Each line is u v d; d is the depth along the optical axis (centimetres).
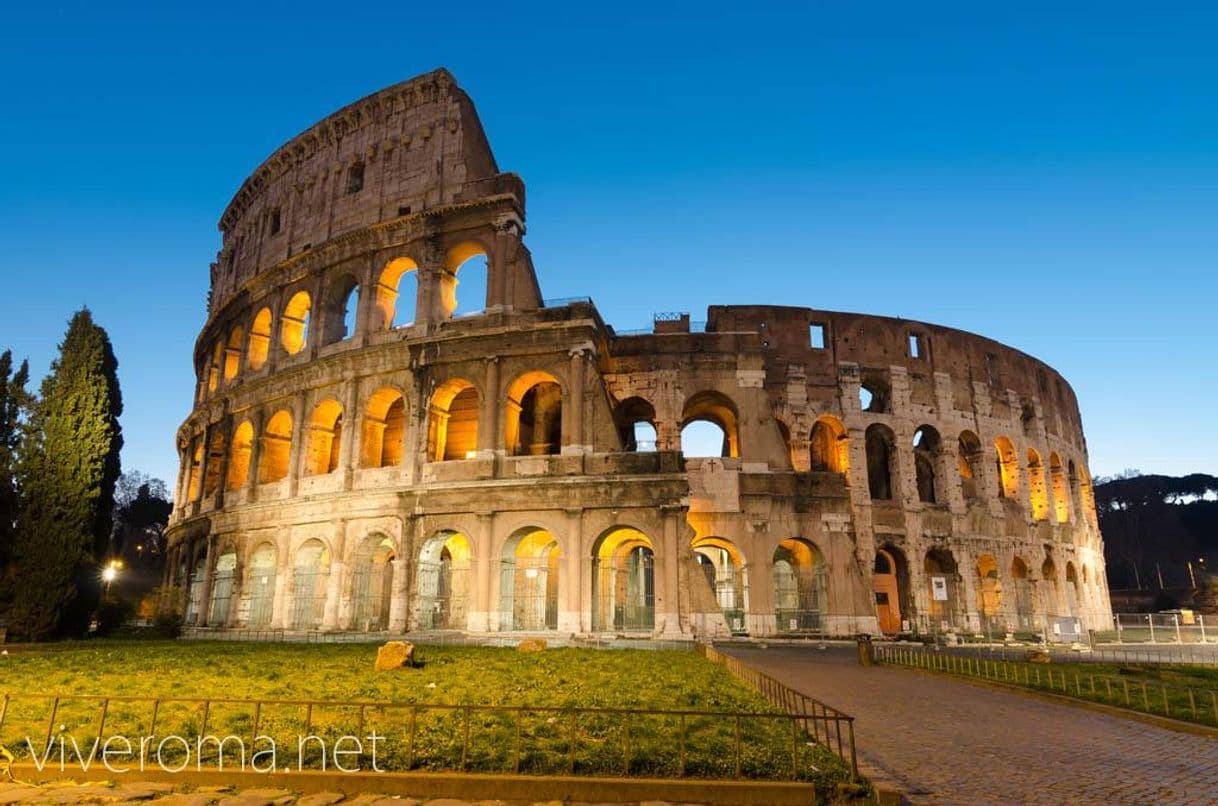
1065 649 5434
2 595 5122
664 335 6097
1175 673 3500
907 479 6838
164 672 3031
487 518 5125
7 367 6047
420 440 5491
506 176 5841
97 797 1317
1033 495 7956
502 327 5428
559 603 4938
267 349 6931
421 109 6384
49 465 5281
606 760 1520
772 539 5675
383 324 6094
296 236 6825
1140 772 1589
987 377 7644
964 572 6831
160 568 12938
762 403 5950
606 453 5147
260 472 6331
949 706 2478
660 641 4650
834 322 7106
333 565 5475
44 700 2281
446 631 5066
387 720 1958
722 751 1612
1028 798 1377
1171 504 17762
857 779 1399
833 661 4034
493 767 1467
